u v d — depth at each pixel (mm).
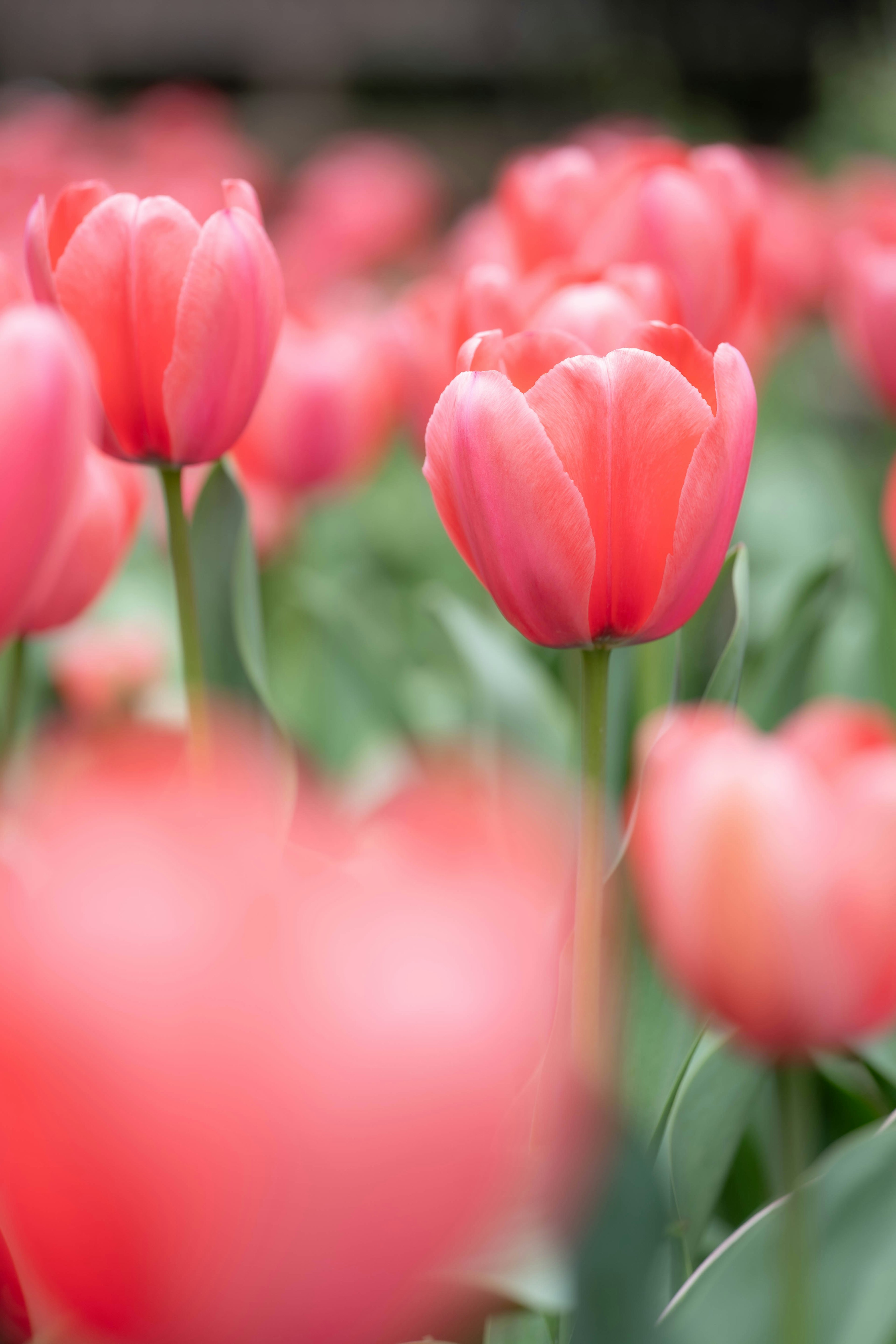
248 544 1132
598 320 1072
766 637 1622
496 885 531
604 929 1021
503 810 1117
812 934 893
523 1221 867
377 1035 515
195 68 9172
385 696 1702
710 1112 1022
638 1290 899
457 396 975
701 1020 1028
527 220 1227
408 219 3775
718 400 972
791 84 9047
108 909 506
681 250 1156
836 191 3504
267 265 1023
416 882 533
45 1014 510
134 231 1011
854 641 1534
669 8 9102
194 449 1032
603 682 1001
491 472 970
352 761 1708
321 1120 529
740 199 1179
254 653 1130
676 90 7230
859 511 2150
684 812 897
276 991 521
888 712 1650
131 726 1116
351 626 1729
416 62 9258
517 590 986
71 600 1060
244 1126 536
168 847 528
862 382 3377
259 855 575
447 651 1872
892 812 894
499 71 9266
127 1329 658
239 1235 578
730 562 1111
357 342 1723
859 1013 901
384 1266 594
